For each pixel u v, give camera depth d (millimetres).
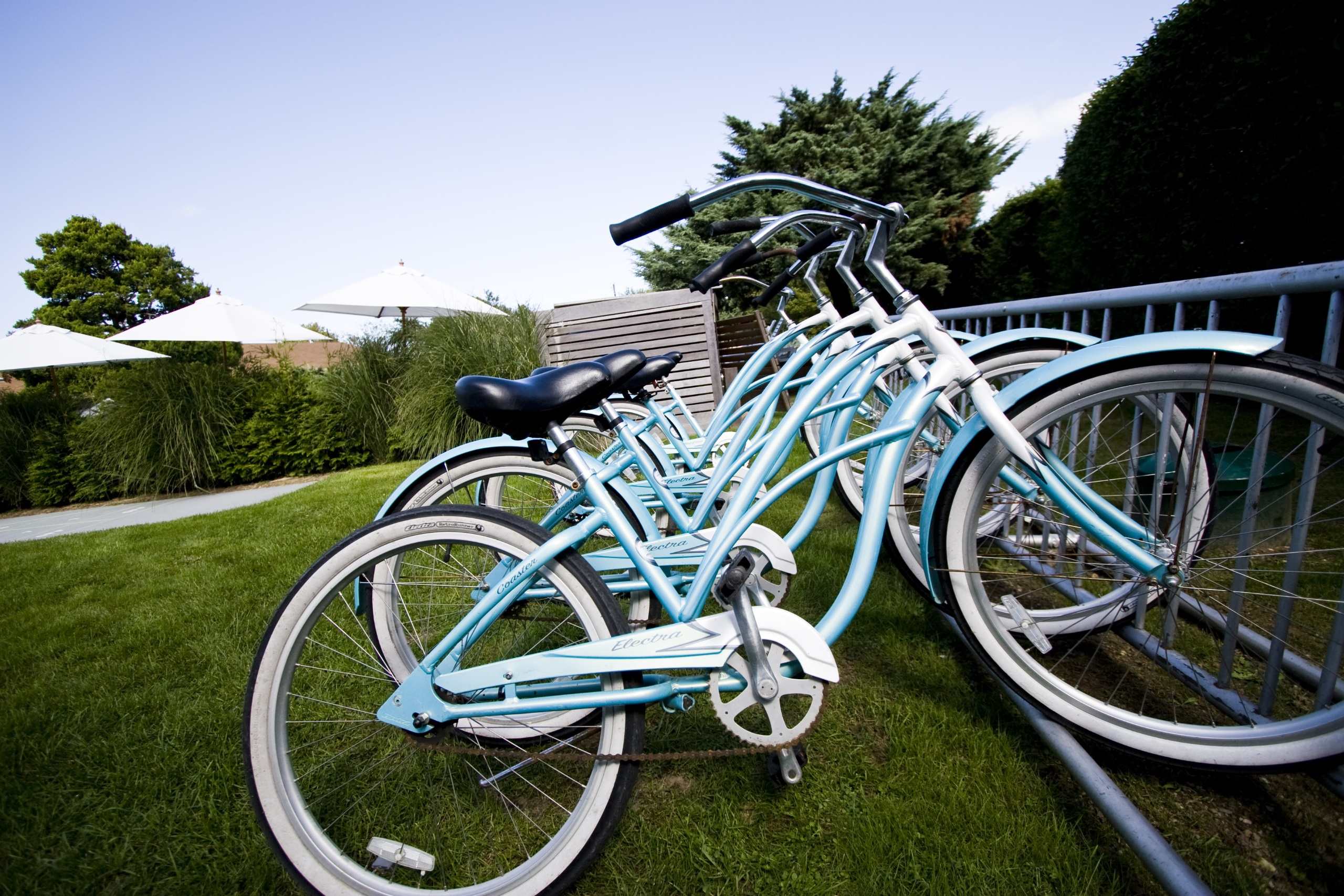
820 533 2646
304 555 3008
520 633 1779
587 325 4793
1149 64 3727
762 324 4004
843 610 1211
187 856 1235
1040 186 7605
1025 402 1282
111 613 2443
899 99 11102
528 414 1074
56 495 6539
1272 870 1046
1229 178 3465
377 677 1588
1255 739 1157
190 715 1665
